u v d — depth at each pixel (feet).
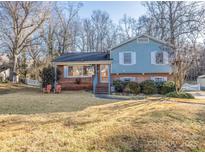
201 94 69.00
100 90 66.28
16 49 95.71
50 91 67.36
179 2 102.27
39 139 19.21
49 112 30.50
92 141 19.31
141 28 134.00
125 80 73.51
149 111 30.53
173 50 63.21
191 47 59.67
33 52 122.42
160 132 21.94
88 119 25.95
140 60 73.61
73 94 59.36
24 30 96.63
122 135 20.70
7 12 91.66
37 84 111.75
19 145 17.92
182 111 30.58
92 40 156.87
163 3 109.29
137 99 47.37
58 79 72.59
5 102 39.81
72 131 21.36
